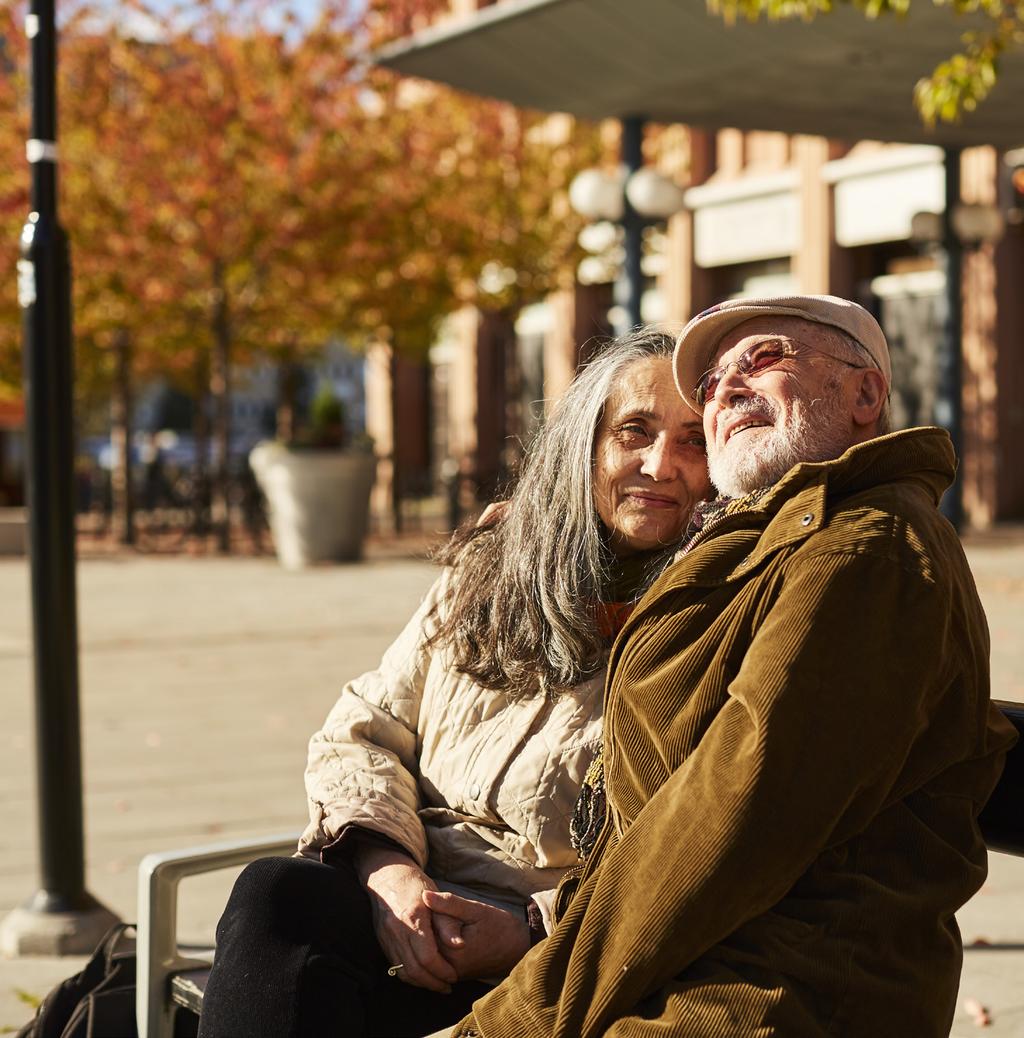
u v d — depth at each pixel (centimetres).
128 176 1616
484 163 1938
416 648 259
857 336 212
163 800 566
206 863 263
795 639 184
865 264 1891
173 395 5566
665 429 240
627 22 971
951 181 1445
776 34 991
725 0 750
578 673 240
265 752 646
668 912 183
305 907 224
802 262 1908
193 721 713
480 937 228
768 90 1152
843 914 185
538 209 1939
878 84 1133
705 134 2083
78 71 1631
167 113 1619
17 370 1928
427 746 254
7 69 1709
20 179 1675
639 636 206
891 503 193
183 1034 259
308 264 1681
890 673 183
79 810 420
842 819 186
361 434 1573
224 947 223
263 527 1977
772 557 195
